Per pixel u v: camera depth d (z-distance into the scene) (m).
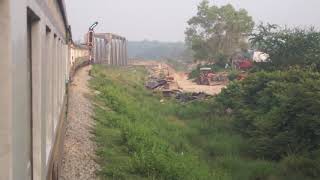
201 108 29.81
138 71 75.00
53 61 9.01
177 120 27.14
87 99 23.12
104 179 10.64
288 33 31.67
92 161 11.77
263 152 18.11
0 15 3.04
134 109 24.98
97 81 33.03
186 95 38.22
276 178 14.84
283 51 30.83
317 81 18.59
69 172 10.40
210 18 82.25
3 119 3.10
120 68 68.88
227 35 82.38
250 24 81.88
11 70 3.10
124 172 11.40
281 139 17.78
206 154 18.50
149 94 39.19
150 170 11.74
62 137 11.05
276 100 21.14
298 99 17.94
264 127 19.02
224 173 14.71
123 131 15.54
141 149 13.67
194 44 83.56
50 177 7.09
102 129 16.20
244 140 20.56
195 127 24.38
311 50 30.14
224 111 27.75
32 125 5.26
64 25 16.33
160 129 21.44
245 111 22.89
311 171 15.07
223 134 22.39
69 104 19.23
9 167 3.13
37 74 5.20
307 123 16.92
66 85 20.08
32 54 5.16
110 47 70.19
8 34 3.06
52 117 8.43
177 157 14.75
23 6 3.63
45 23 6.01
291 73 23.58
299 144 17.17
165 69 87.94
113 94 27.25
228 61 77.69
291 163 15.77
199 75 69.56
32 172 5.34
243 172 15.31
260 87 24.73
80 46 44.31
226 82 61.12
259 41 32.25
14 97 3.22
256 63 32.53
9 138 3.12
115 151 13.46
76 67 35.97
